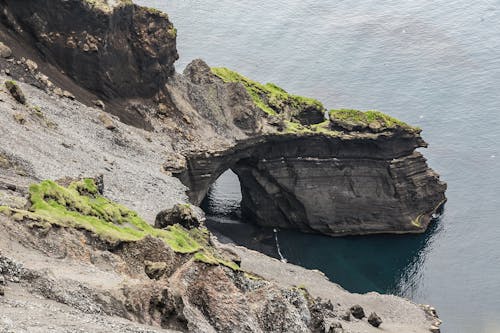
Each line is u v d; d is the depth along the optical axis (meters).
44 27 119.56
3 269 44.59
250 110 140.00
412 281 128.38
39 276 45.91
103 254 57.84
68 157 93.75
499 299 120.12
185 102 136.62
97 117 116.31
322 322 70.88
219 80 144.00
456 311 117.31
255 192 147.38
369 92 197.25
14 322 36.47
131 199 93.81
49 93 113.19
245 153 139.38
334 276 131.50
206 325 55.53
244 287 67.50
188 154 127.25
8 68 110.62
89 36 121.50
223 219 148.88
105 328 40.97
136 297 49.78
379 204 148.12
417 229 146.50
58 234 56.16
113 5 123.19
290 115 151.00
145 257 61.72
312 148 145.38
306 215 147.88
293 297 69.44
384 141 145.25
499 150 169.38
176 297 51.91
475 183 158.00
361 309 95.75
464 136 175.88
